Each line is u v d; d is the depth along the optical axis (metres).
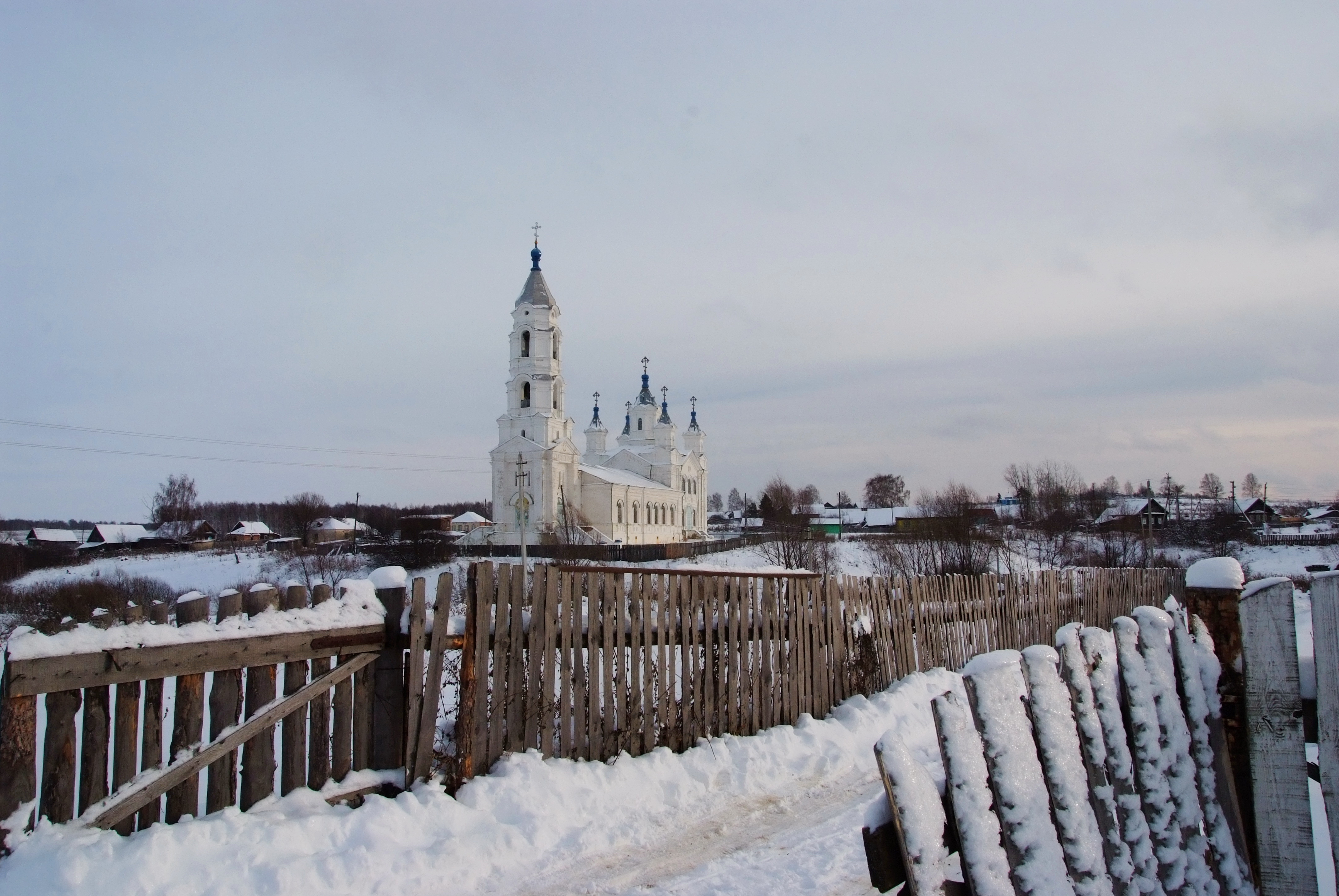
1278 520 83.56
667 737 7.42
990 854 2.44
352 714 5.84
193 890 4.53
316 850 5.05
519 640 6.47
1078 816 2.60
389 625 6.03
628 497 67.50
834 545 57.50
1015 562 44.28
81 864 4.38
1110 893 2.56
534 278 63.38
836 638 9.65
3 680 4.53
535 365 62.53
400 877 5.01
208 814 5.14
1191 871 2.75
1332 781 2.79
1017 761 2.57
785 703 8.74
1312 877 2.77
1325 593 2.88
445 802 5.68
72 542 79.38
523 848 5.58
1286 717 2.87
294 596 5.68
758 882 5.44
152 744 4.99
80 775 4.81
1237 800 2.93
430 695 6.00
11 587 39.41
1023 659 2.74
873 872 2.46
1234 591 3.09
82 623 4.83
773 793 7.15
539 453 60.44
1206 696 3.03
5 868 4.38
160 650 4.93
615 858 5.71
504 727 6.37
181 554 69.56
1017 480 79.56
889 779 2.42
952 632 11.95
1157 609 3.18
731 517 149.75
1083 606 15.53
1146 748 2.87
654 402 80.00
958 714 2.57
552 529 59.84
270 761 5.40
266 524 112.44
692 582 7.86
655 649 7.66
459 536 77.00
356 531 75.44
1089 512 78.94
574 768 6.51
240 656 5.25
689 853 5.89
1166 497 81.19
